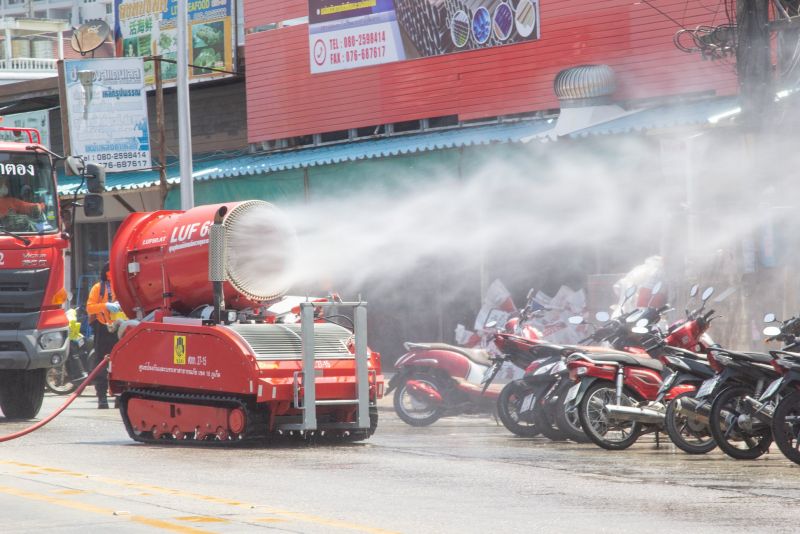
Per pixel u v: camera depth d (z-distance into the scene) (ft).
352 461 53.47
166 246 63.87
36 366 73.36
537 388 62.90
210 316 61.52
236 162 119.14
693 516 38.14
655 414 57.16
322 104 117.70
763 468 50.83
